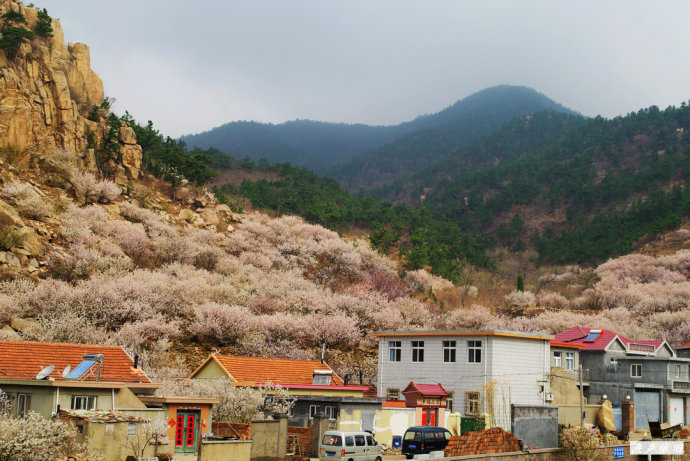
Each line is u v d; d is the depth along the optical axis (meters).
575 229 172.00
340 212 127.31
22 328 49.16
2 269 58.38
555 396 43.78
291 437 30.89
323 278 88.06
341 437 28.08
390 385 43.41
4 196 70.25
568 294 113.12
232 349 56.69
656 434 43.16
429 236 128.25
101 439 23.67
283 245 95.19
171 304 61.53
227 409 32.94
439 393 37.78
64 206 76.75
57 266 63.56
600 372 48.88
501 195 199.12
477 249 146.25
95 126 92.69
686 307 86.62
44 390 26.20
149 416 26.84
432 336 42.41
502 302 101.06
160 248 78.75
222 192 118.25
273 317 61.19
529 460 29.25
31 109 82.19
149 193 94.69
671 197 158.00
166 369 44.72
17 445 20.25
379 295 80.69
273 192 132.12
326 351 60.75
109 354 32.44
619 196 184.12
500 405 39.53
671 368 47.53
